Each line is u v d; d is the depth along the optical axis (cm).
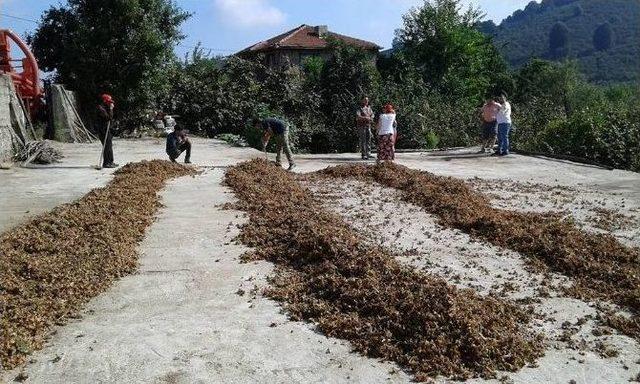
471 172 1750
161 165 1641
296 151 2755
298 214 1069
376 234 988
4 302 654
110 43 2784
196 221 1073
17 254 812
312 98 3384
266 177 1493
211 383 511
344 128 3219
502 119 2112
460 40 4628
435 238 973
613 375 520
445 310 598
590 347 576
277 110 3234
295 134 3048
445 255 880
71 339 594
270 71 3447
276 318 649
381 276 720
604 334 607
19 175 1580
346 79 3472
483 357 538
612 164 2036
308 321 641
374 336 584
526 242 921
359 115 2081
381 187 1430
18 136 1883
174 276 786
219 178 1548
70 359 552
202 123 3183
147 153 2169
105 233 922
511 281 769
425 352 547
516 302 690
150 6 2919
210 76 3359
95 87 2853
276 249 883
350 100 3291
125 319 646
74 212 1025
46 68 2980
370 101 3209
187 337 598
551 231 971
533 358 548
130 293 725
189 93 3212
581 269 802
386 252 864
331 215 1083
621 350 570
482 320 594
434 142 2883
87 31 2759
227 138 2858
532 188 1466
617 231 1037
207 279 775
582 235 955
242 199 1257
